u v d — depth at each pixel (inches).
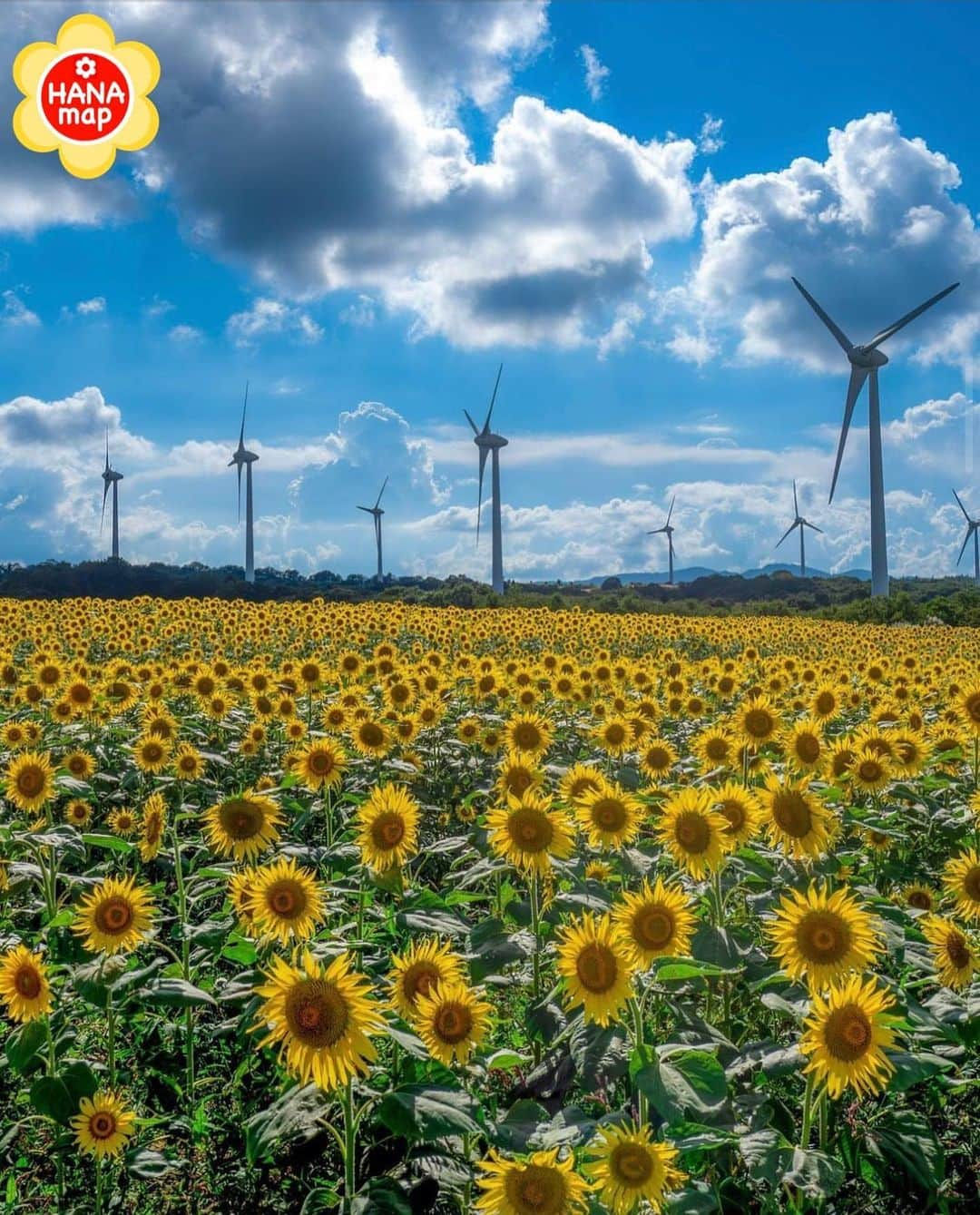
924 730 509.7
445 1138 193.5
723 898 254.7
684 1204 166.2
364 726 428.5
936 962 233.9
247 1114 250.1
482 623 1307.8
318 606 1614.2
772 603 3083.2
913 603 2719.0
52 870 306.7
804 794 257.9
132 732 524.7
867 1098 228.4
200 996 231.9
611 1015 189.9
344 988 164.4
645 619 1525.6
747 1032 254.4
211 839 283.6
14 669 704.4
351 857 312.5
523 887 366.9
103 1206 222.7
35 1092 219.1
